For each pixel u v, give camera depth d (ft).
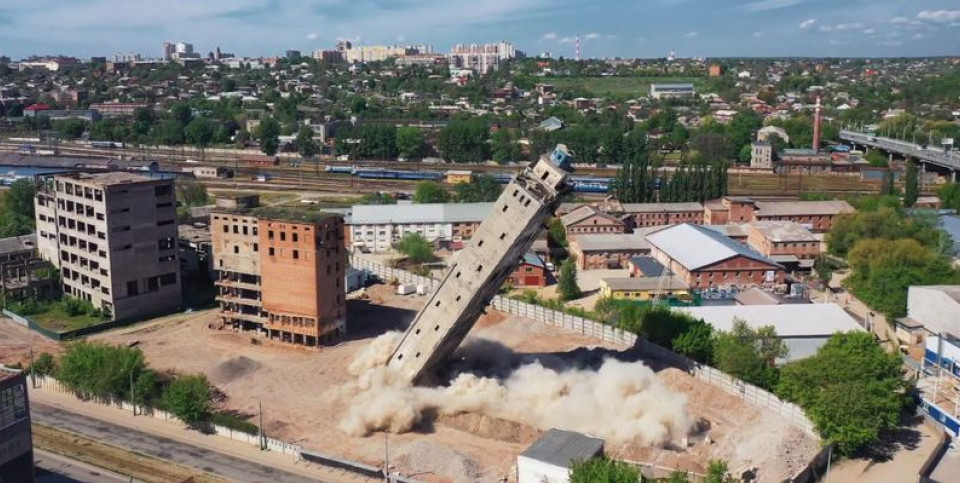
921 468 352.08
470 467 351.67
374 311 591.78
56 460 362.53
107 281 574.15
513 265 435.94
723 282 631.97
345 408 422.41
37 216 641.40
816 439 370.94
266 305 525.34
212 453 372.38
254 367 480.23
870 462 362.12
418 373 433.48
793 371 401.29
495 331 547.08
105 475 350.23
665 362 474.90
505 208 396.98
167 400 400.88
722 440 375.45
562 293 629.92
